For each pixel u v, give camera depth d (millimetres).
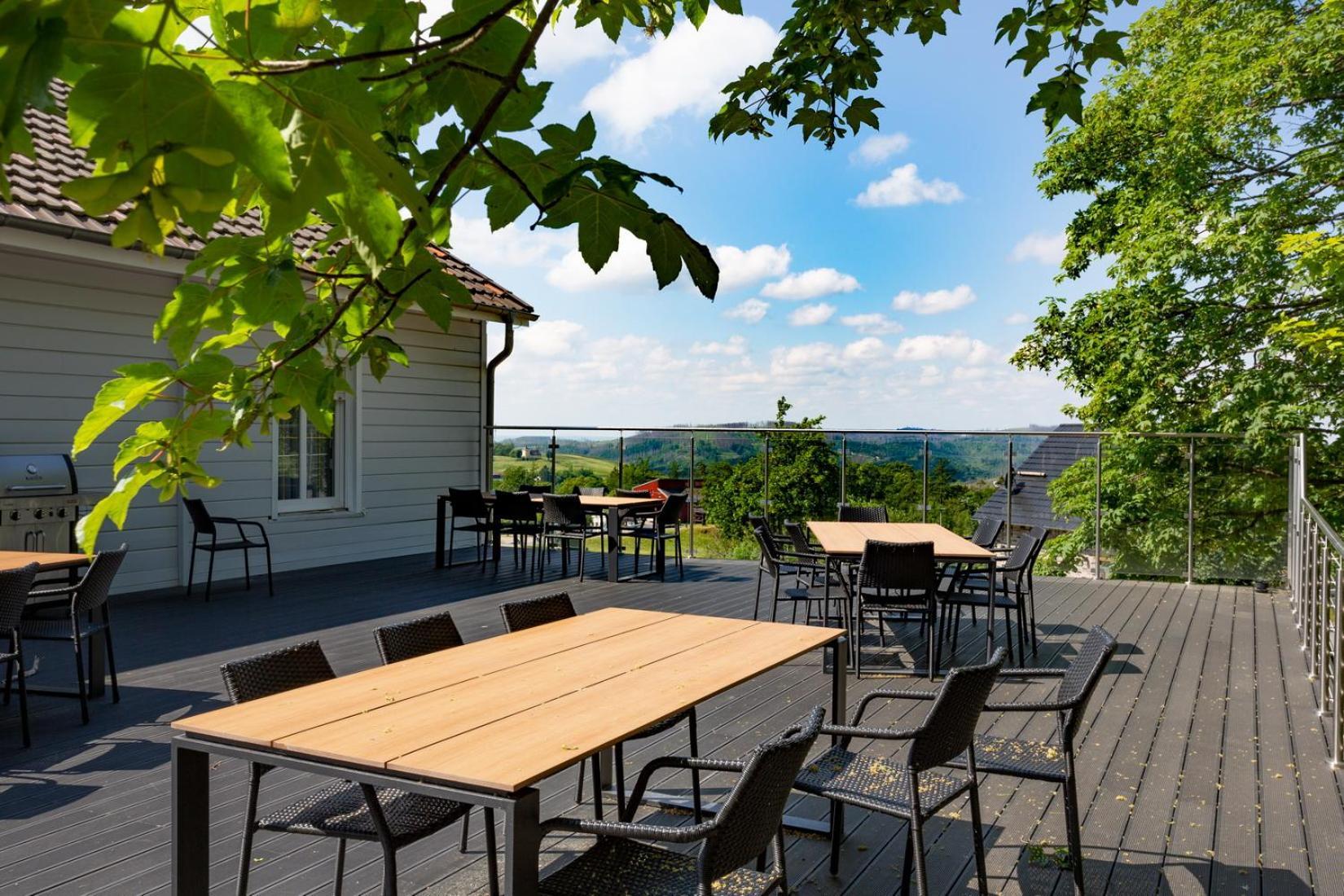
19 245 6211
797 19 2711
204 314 867
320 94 576
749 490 10070
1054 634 6605
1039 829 3336
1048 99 2871
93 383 7375
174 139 528
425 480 10594
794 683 5215
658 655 2986
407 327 10266
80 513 6836
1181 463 12305
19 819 3363
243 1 616
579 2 1223
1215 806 3549
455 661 2906
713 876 1933
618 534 8711
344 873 2957
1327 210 12000
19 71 492
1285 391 11789
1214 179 13281
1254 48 12250
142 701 4805
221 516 8430
